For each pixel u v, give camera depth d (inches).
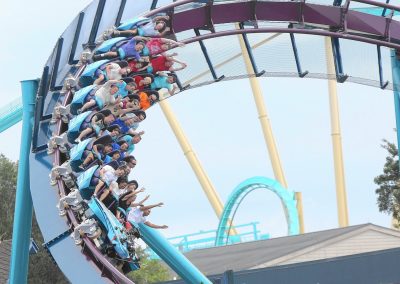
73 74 1472.7
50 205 1294.3
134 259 1258.6
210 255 3668.8
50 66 1449.3
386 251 2100.1
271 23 1676.9
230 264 3383.4
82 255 1200.8
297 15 1680.6
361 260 2111.2
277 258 3179.1
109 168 1249.4
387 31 1713.8
